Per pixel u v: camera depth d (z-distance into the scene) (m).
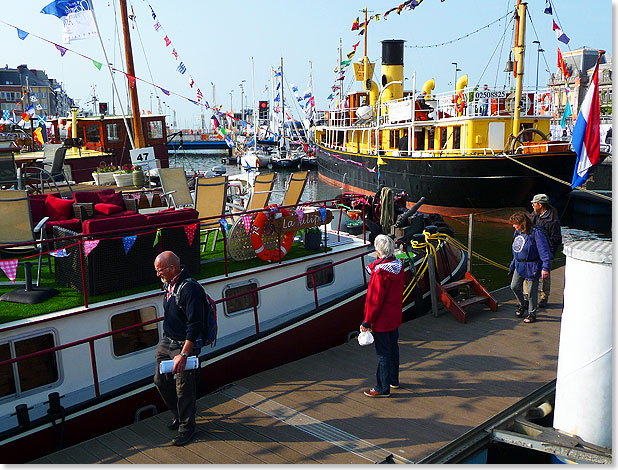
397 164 25.95
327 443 4.91
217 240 8.95
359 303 8.55
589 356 4.82
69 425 5.33
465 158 22.06
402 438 5.02
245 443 4.91
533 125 23.73
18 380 5.27
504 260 16.02
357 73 32.94
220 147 77.19
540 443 4.88
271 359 7.29
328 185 37.66
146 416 5.90
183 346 4.72
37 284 6.27
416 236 9.72
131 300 5.96
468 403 5.72
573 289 4.91
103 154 19.39
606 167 22.61
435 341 7.58
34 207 7.58
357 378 6.37
